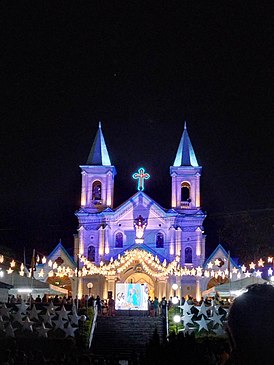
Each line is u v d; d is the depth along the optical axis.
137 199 73.62
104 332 45.94
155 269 70.31
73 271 71.56
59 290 51.88
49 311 39.91
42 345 37.94
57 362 20.95
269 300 3.00
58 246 75.00
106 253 72.25
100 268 71.00
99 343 44.50
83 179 75.50
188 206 74.44
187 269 71.94
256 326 2.93
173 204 74.25
